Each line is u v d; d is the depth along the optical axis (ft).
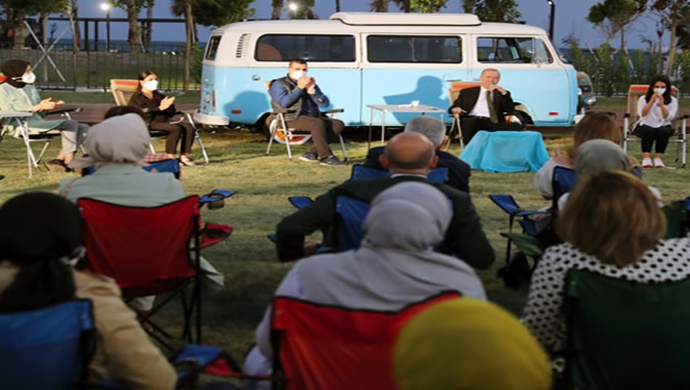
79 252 8.54
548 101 46.62
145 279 13.75
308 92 39.14
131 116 14.44
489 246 13.03
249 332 15.90
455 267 9.11
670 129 38.45
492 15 93.50
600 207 9.45
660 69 94.89
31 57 106.63
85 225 13.23
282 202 28.99
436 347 4.15
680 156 42.52
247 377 8.73
